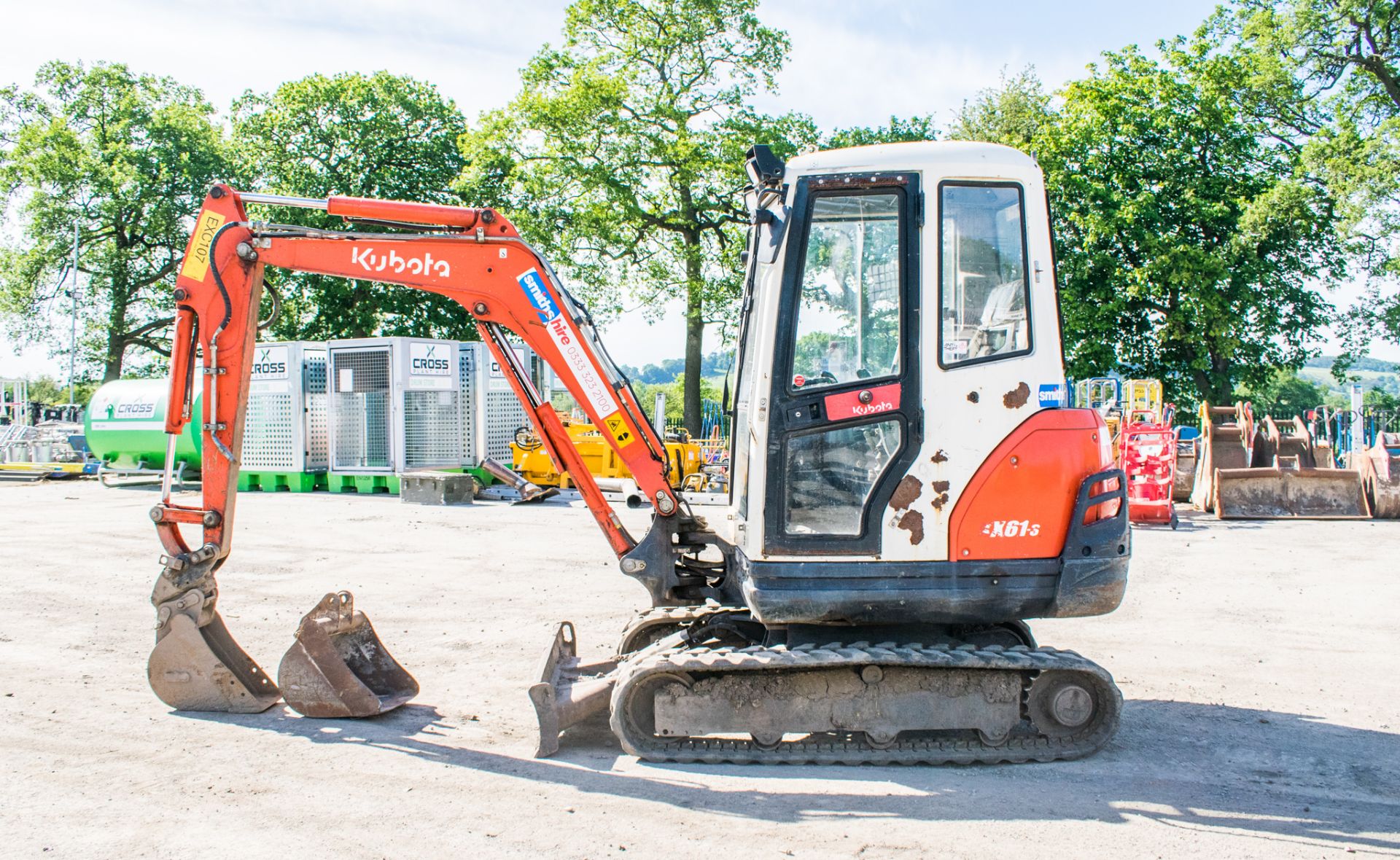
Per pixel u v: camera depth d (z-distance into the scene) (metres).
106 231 39.81
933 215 4.68
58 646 7.02
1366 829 4.06
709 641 5.26
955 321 4.71
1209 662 6.75
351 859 3.72
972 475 4.68
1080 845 3.89
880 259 4.73
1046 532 4.70
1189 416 29.14
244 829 3.99
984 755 4.75
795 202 4.73
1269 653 6.96
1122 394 15.40
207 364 5.54
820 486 4.73
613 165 29.77
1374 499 14.36
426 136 37.91
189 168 38.91
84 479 21.81
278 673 5.50
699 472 18.66
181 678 5.56
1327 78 29.00
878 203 4.74
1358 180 26.03
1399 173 25.64
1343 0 26.95
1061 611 4.68
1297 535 12.66
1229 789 4.50
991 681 4.76
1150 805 4.30
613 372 5.57
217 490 5.61
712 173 29.34
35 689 5.99
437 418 17.77
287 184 35.97
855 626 5.05
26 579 9.59
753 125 29.58
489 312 5.56
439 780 4.55
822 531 4.72
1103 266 27.70
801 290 4.74
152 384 19.50
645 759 4.83
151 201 38.91
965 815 4.16
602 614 8.16
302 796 4.35
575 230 29.95
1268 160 30.06
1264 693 6.04
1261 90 28.91
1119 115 28.58
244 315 5.59
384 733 5.23
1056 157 28.36
